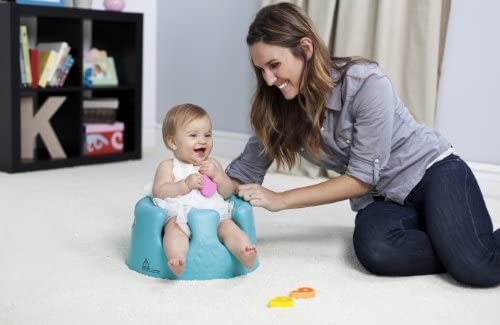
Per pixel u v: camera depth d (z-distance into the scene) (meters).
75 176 3.04
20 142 3.09
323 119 1.76
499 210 2.61
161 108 3.95
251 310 1.49
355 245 1.78
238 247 1.64
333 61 1.79
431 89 2.86
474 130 2.87
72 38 3.27
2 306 1.48
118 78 3.56
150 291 1.59
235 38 3.54
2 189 2.72
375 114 1.71
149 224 1.71
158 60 3.92
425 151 1.78
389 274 1.74
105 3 3.45
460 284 1.70
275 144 1.83
